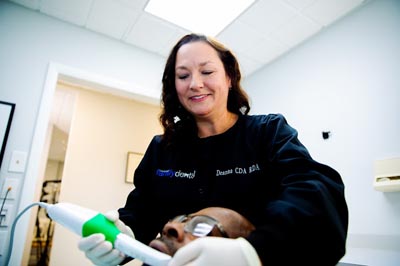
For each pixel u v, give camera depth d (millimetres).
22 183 1473
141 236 687
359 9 1731
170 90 866
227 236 400
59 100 3217
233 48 2150
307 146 1861
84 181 2609
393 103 1439
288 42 2086
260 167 628
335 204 424
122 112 2992
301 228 362
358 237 1447
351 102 1650
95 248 408
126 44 2100
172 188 703
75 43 1882
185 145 761
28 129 1565
